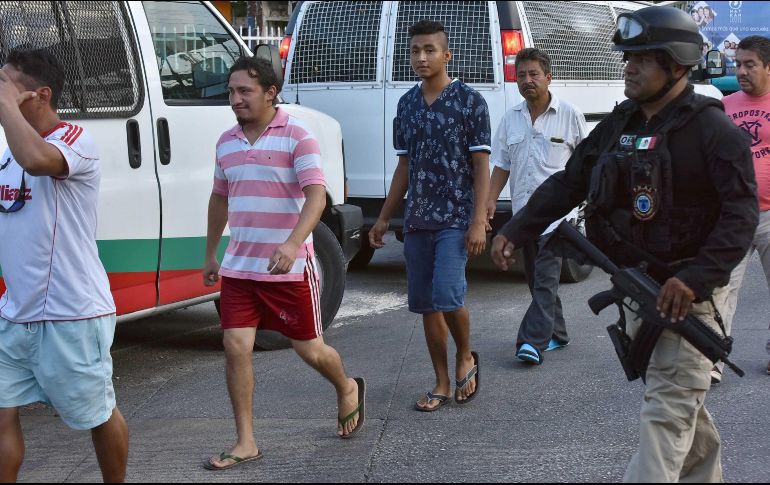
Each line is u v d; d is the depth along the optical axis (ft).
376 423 16.87
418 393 18.53
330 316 22.50
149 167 18.71
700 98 11.06
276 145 14.98
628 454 15.24
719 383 18.70
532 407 17.61
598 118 29.48
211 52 20.33
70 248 12.50
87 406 12.64
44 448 15.88
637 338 11.45
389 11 27.81
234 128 15.42
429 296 17.28
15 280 12.53
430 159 16.88
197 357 21.42
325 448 15.67
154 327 24.04
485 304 25.99
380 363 20.62
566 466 14.79
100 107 18.02
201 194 19.63
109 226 18.03
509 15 26.61
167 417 17.38
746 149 10.74
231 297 15.11
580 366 20.13
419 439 16.05
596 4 29.91
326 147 23.16
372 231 17.97
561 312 21.39
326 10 28.84
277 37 50.16
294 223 15.08
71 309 12.44
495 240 12.25
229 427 16.79
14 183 12.51
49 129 12.59
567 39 28.48
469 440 15.97
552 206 12.16
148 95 18.78
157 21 19.29
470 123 16.79
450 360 20.68
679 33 11.01
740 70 19.11
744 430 16.17
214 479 14.43
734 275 17.70
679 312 10.77
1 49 16.79
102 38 18.15
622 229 11.37
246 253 15.05
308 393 18.56
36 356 12.55
